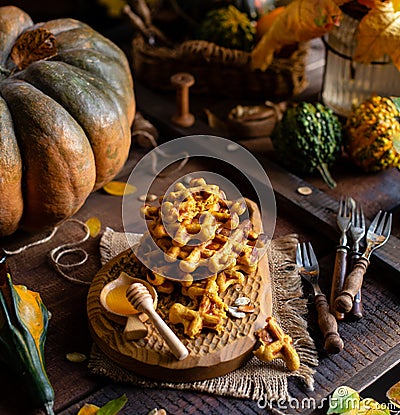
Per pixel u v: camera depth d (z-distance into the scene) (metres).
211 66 1.62
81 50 1.31
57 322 1.14
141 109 1.60
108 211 1.37
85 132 1.23
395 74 1.48
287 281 1.19
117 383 1.05
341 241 1.23
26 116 1.17
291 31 1.44
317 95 1.66
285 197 1.35
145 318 1.06
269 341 1.06
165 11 1.76
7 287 1.04
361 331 1.13
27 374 1.00
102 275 1.15
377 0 1.33
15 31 1.33
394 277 1.21
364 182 1.43
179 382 1.04
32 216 1.23
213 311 1.07
